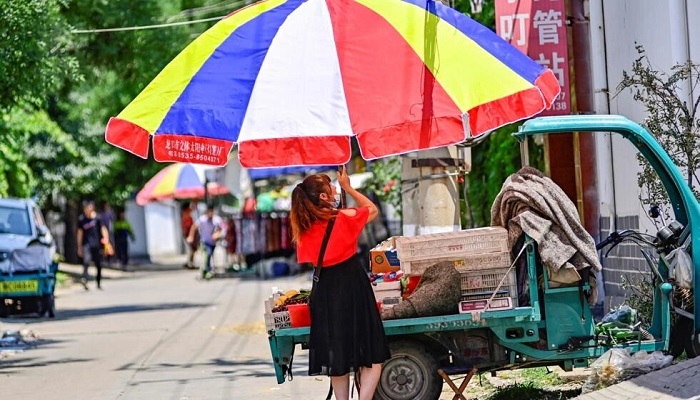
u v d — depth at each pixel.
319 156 16.98
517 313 15.23
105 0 37.84
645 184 21.00
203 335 29.92
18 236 40.38
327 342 14.76
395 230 52.03
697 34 20.14
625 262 23.56
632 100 23.19
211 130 17.12
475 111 16.69
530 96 16.66
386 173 39.00
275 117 17.11
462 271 15.52
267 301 16.16
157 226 113.50
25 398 20.14
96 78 43.53
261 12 18.31
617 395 14.73
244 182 60.66
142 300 45.41
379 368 14.98
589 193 26.20
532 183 15.55
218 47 17.88
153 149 17.14
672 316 16.48
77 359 25.81
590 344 15.61
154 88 17.61
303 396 18.80
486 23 30.36
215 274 62.94
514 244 15.48
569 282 15.34
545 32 23.55
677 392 14.02
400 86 17.09
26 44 27.33
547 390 17.25
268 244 57.84
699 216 16.34
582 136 26.19
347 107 17.05
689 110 20.09
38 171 63.69
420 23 17.61
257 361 24.03
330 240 14.87
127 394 19.94
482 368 15.70
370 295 14.98
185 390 20.08
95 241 53.72
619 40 23.92
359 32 17.72
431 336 15.55
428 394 15.44
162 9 39.88
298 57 17.61
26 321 37.06
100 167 65.25
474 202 31.66
